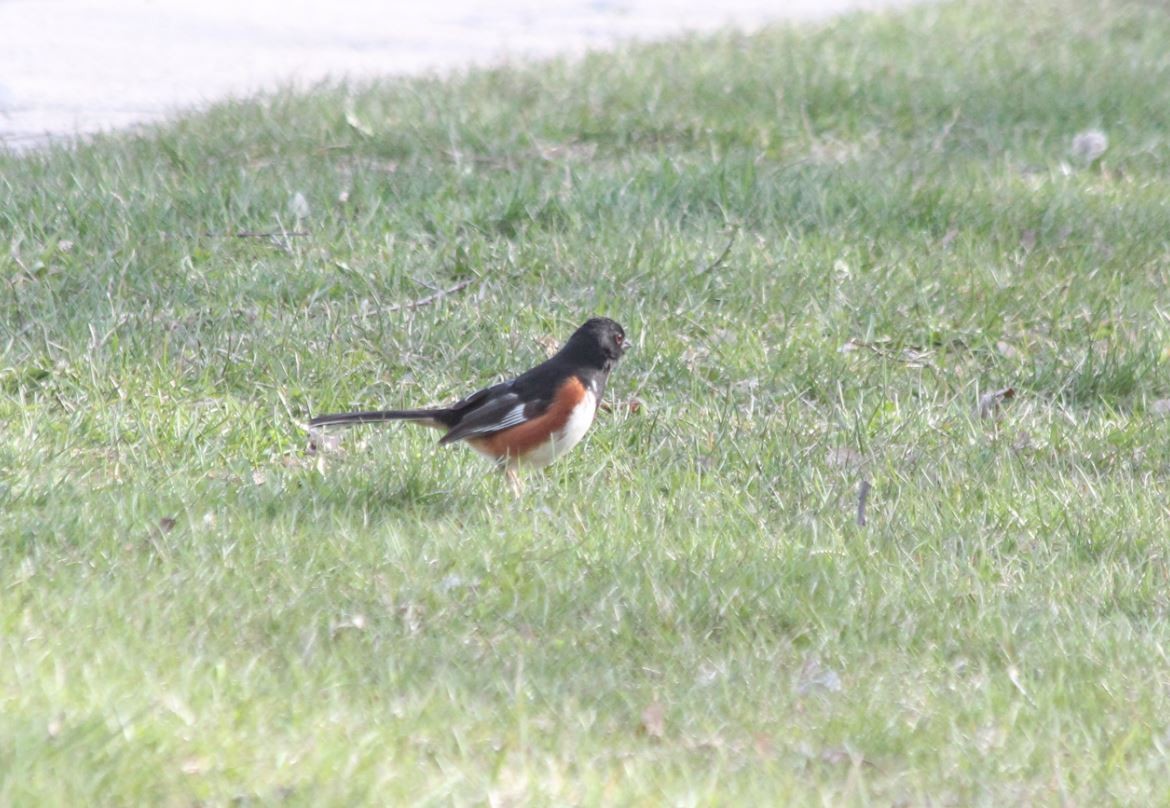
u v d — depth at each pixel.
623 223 15.25
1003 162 18.27
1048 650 8.38
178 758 6.47
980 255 15.16
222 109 18.95
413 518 9.78
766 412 12.12
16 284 13.23
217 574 8.51
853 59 23.66
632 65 22.78
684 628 8.46
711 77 21.78
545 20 28.69
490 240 15.04
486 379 12.34
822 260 14.70
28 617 7.66
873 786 6.98
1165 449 11.60
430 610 8.50
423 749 6.88
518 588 8.78
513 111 19.38
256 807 6.17
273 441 11.07
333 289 13.68
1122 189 17.53
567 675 7.85
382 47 25.44
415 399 11.94
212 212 14.98
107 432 10.74
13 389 11.55
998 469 11.03
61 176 15.72
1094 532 10.02
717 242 15.08
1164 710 7.84
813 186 16.47
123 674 7.15
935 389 12.68
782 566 9.20
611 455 10.98
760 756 7.15
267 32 26.25
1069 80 22.67
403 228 14.98
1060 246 15.53
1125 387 12.91
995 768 7.17
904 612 8.75
